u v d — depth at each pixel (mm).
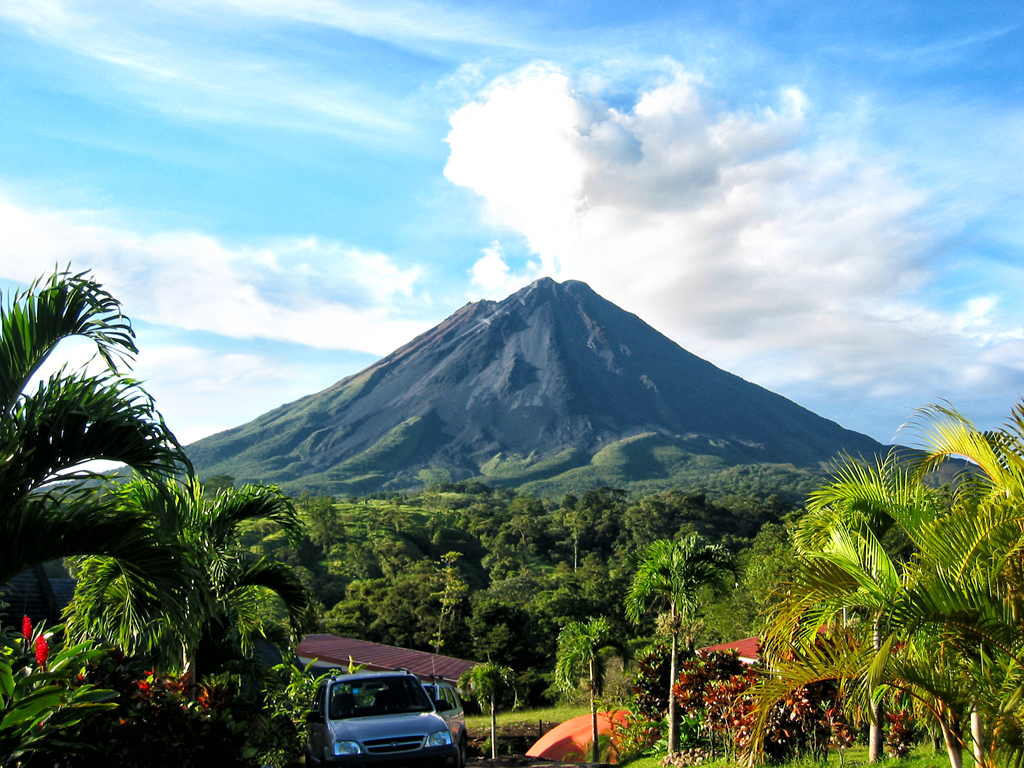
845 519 7871
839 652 6609
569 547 125625
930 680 5969
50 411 6023
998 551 5949
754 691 6773
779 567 30531
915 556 6477
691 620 15094
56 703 5609
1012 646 5695
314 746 9930
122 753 6602
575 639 20000
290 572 11188
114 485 6762
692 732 13281
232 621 10680
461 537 121375
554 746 19906
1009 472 6484
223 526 10484
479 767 18734
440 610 60875
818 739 10562
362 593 64812
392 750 9008
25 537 5887
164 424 6422
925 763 8953
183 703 7531
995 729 5848
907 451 7543
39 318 6238
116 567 7516
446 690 13766
